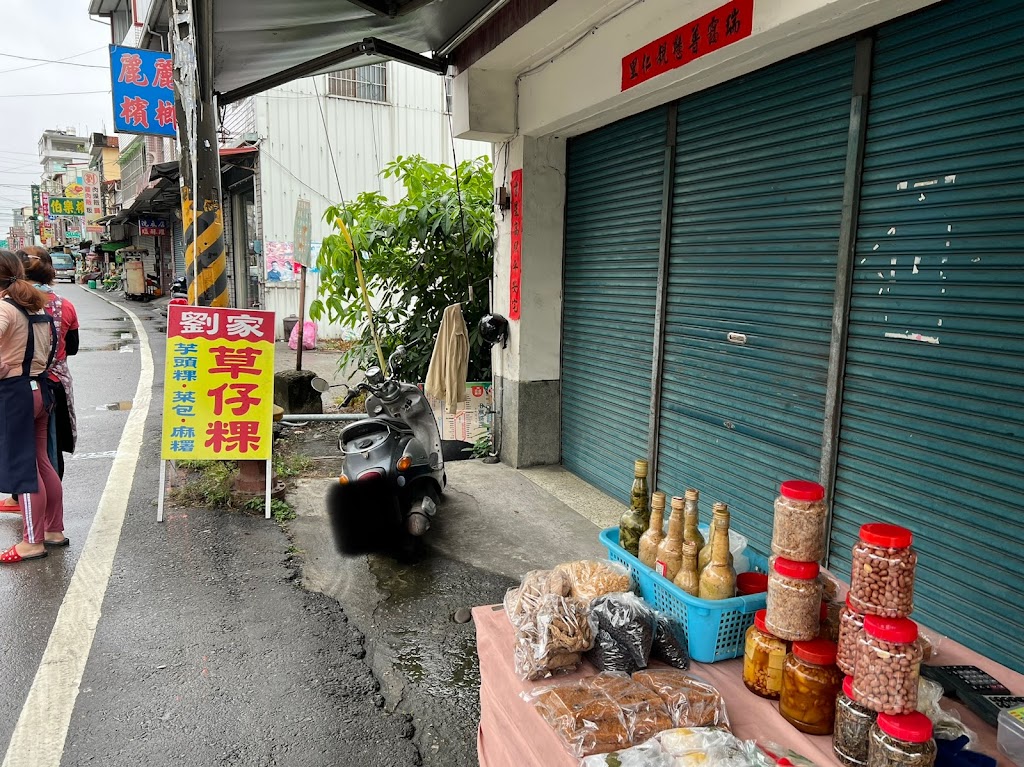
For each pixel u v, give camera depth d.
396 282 7.04
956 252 2.66
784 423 3.58
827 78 3.20
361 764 2.46
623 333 4.99
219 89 7.46
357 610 3.56
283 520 4.73
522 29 4.42
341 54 5.31
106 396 8.62
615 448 5.20
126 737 2.56
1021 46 2.41
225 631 3.31
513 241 5.66
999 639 2.60
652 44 3.81
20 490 3.90
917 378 2.85
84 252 47.09
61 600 3.57
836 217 3.19
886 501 3.02
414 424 4.74
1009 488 2.54
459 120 5.55
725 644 1.93
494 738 2.00
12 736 2.55
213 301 5.02
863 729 1.45
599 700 1.67
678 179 4.29
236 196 16.91
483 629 2.15
